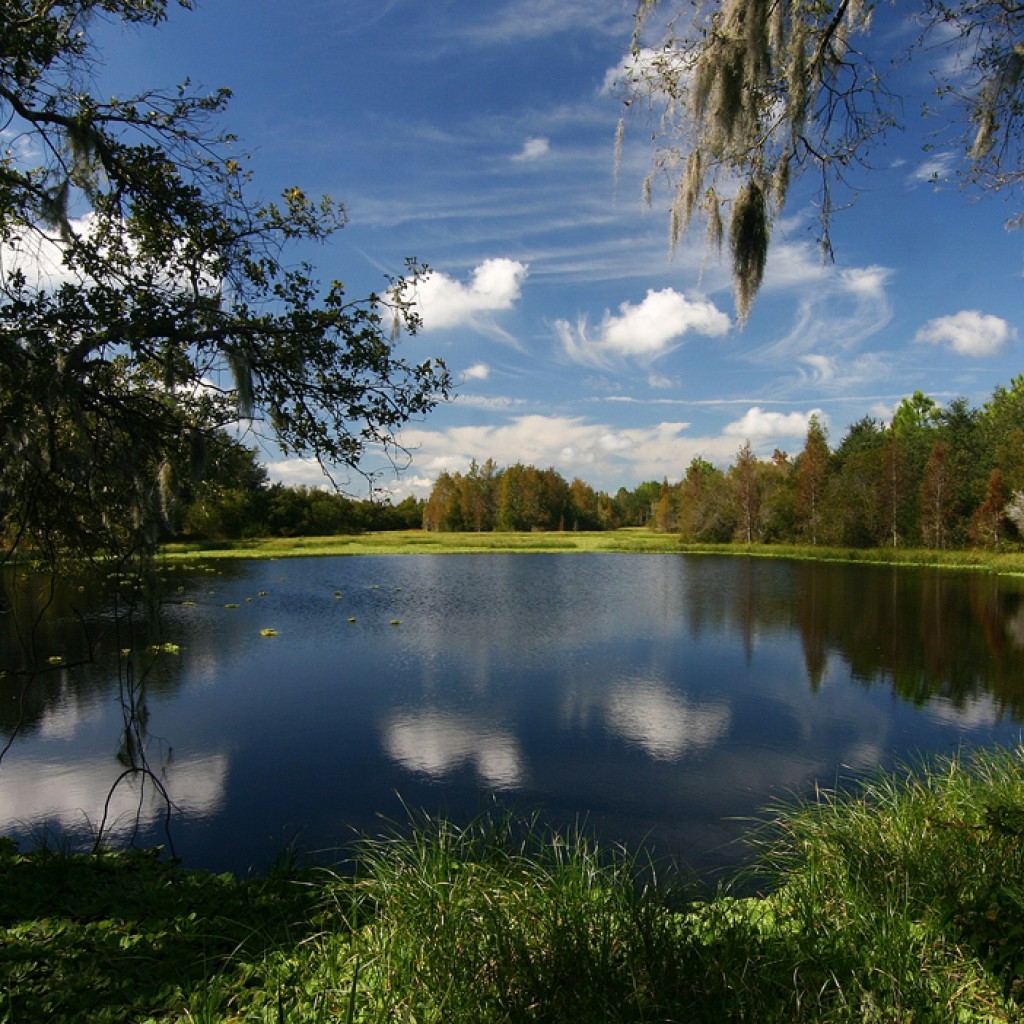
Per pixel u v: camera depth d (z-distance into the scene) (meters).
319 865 5.55
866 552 40.53
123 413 4.79
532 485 83.56
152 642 5.38
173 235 5.00
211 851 6.02
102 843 6.12
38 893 4.29
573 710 10.44
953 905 3.22
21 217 4.80
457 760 8.38
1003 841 3.79
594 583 28.28
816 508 48.41
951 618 18.75
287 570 32.56
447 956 2.93
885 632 16.81
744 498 54.03
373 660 13.73
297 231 5.06
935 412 51.53
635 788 7.52
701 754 8.58
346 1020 2.50
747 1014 2.62
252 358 4.76
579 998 2.69
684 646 15.26
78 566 5.61
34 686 11.52
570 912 3.21
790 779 7.77
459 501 84.19
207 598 22.30
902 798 5.29
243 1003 2.93
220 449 5.16
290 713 10.15
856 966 2.92
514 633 16.72
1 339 4.10
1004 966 2.76
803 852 4.66
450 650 14.74
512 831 6.43
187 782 7.63
